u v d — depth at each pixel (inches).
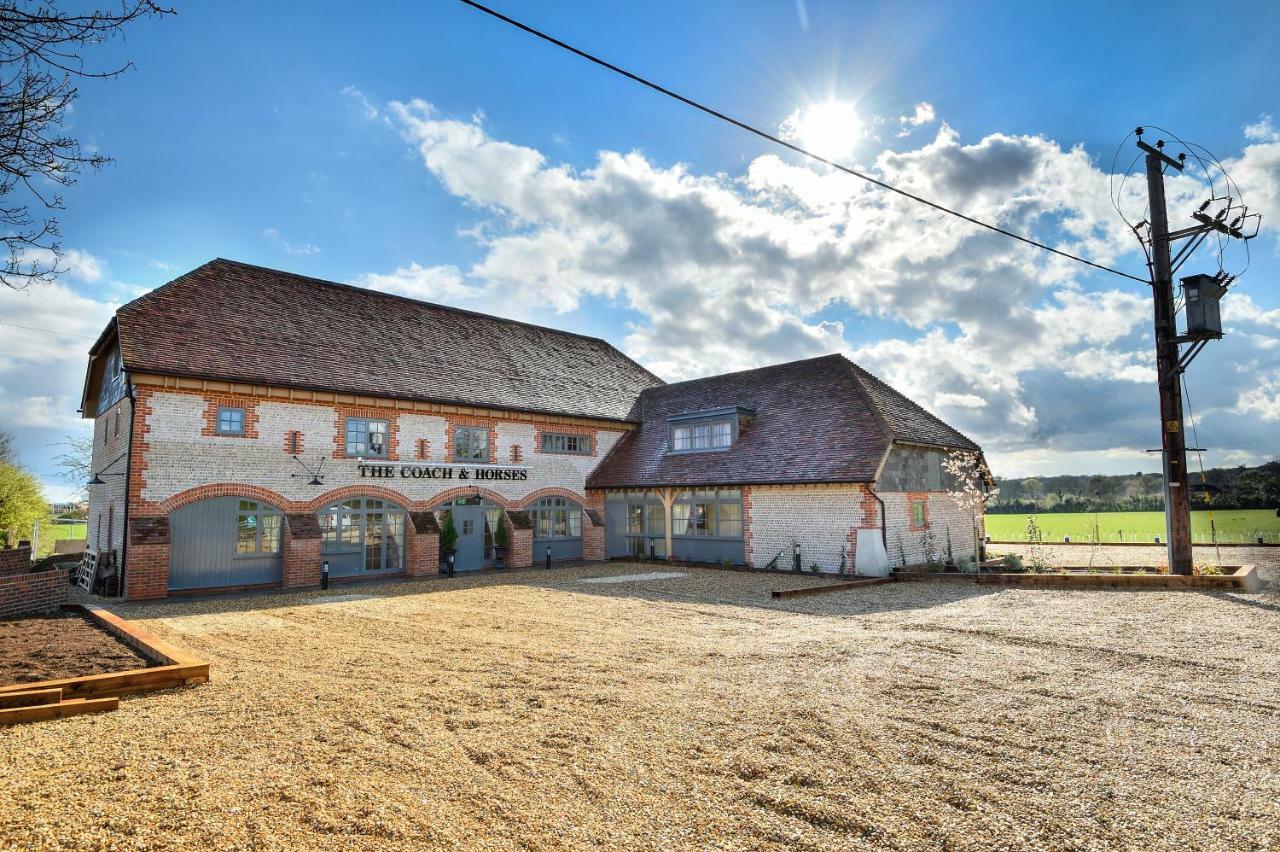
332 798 175.3
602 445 1031.6
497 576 770.8
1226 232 580.7
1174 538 600.7
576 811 169.0
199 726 233.1
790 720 238.2
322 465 729.6
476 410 860.6
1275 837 156.3
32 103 175.9
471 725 234.8
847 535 728.3
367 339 853.8
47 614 486.9
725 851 150.1
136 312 674.2
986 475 950.4
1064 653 343.6
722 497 853.8
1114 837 156.6
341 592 639.8
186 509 639.8
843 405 823.1
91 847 146.9
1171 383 613.9
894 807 171.2
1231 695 267.9
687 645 373.7
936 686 282.7
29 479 1200.2
